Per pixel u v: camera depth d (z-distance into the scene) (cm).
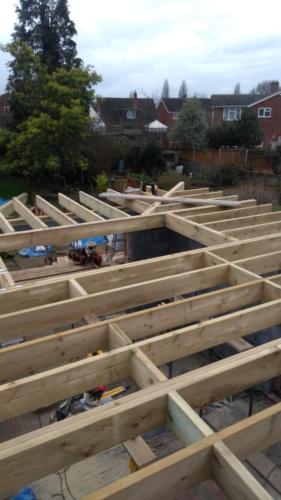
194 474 197
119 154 2039
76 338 297
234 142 2348
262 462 377
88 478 365
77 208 717
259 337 499
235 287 369
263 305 338
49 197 1823
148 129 2778
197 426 211
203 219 639
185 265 453
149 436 412
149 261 430
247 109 2336
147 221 621
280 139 2772
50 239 552
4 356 273
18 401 243
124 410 221
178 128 2406
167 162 2203
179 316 342
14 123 1877
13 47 1747
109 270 404
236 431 207
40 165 1722
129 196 770
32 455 197
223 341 321
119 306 363
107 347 312
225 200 746
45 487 357
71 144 1791
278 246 522
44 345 285
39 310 326
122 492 177
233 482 187
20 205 719
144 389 239
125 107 3262
